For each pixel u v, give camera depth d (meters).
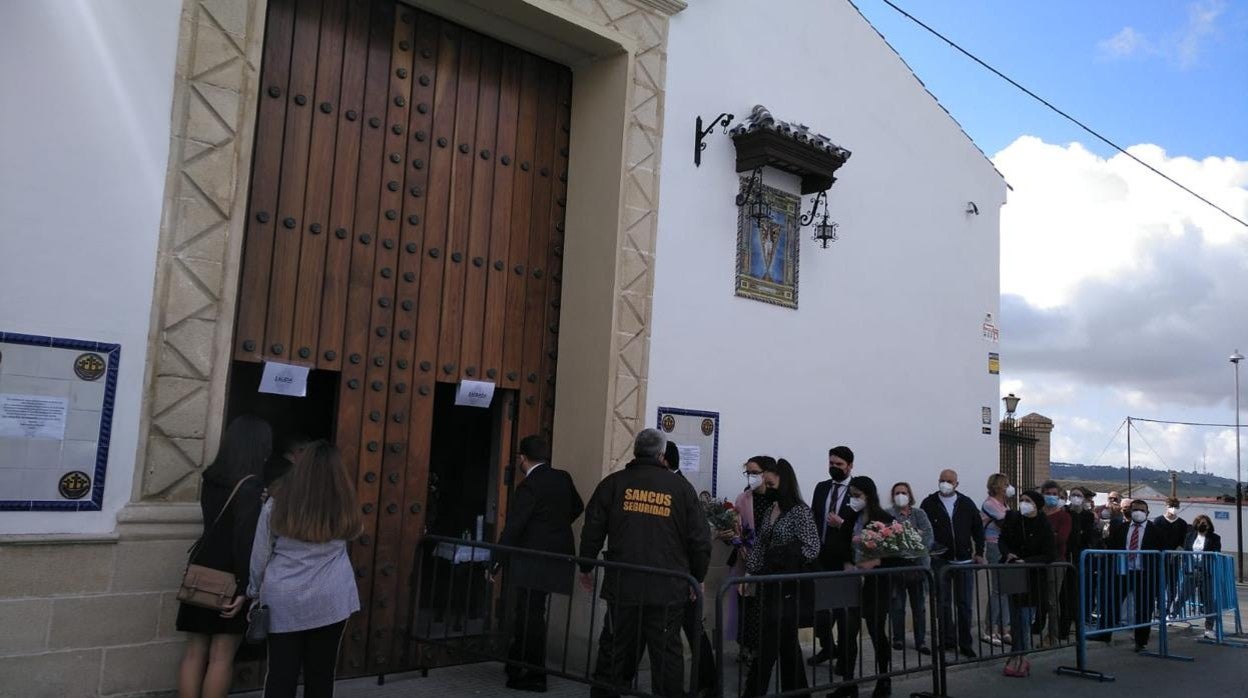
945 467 10.81
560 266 7.70
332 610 4.34
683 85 8.03
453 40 7.07
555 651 7.29
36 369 4.80
